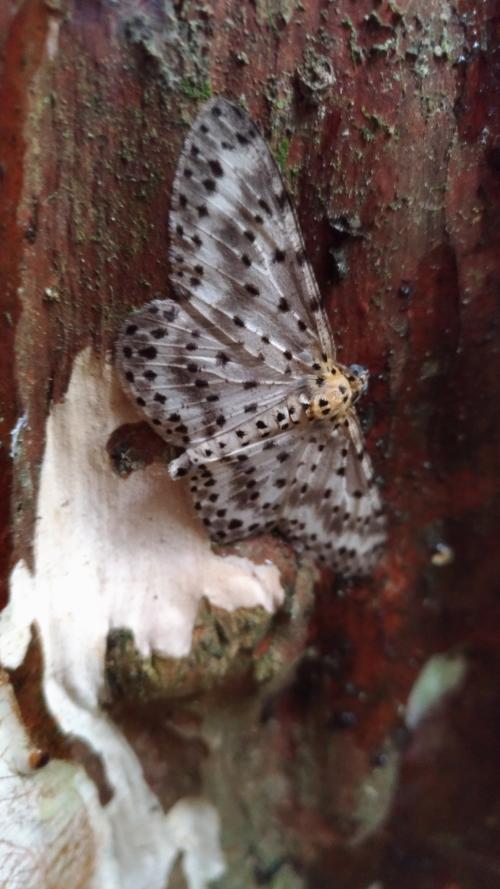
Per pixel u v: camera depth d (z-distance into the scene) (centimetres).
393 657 13
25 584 11
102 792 12
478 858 14
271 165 10
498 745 14
